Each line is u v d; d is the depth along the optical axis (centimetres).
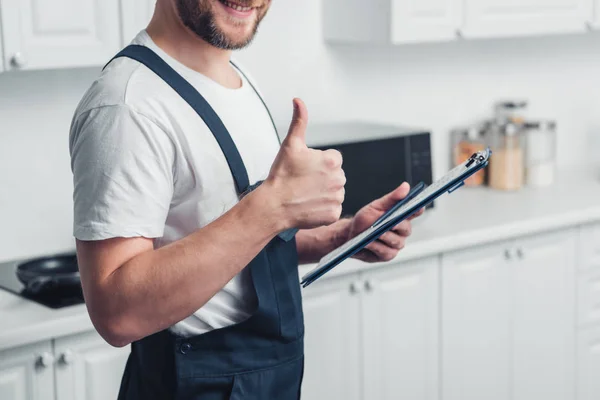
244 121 170
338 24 330
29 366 228
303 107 144
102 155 151
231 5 159
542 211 329
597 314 346
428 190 164
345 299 279
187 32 164
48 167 285
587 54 414
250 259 148
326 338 277
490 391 320
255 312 171
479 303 312
